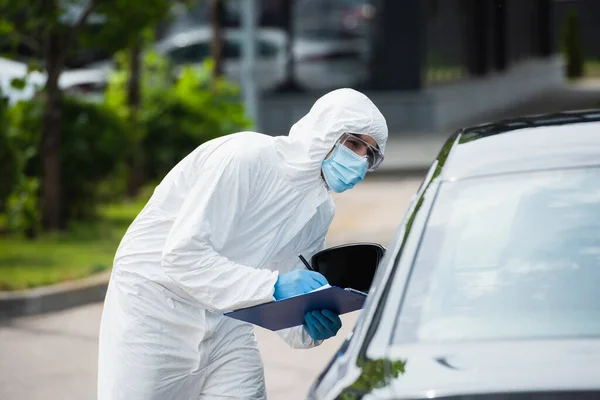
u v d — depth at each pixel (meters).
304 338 8.40
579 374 4.80
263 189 7.56
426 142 39.22
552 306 5.47
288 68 43.12
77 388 13.68
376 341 5.32
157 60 31.47
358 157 7.52
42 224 23.92
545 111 51.72
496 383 4.79
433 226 6.05
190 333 7.71
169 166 28.00
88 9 23.00
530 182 6.21
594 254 5.72
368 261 7.91
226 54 43.72
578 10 84.75
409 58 42.44
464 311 5.47
